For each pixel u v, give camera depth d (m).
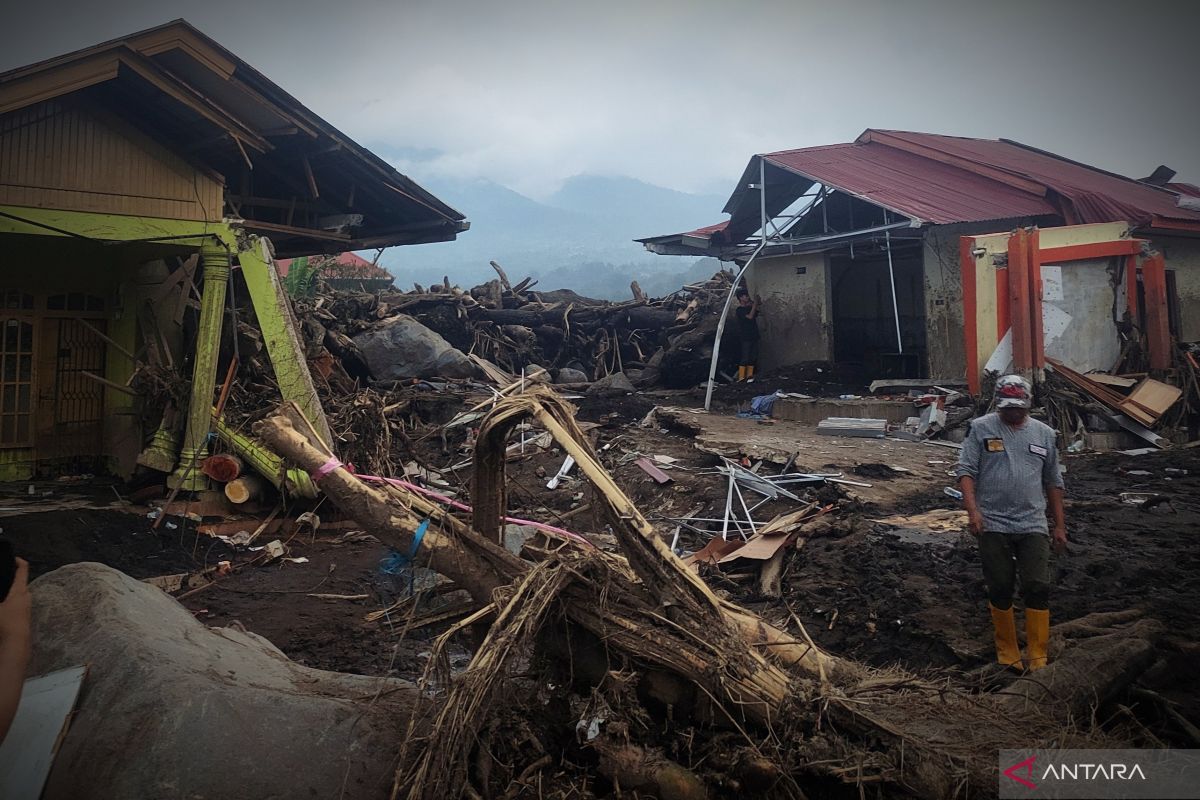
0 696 2.65
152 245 10.99
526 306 21.64
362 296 18.86
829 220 19.14
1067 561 6.90
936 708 3.71
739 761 3.25
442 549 4.20
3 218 9.70
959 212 15.45
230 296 10.99
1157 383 13.43
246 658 4.11
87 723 3.18
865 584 6.81
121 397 12.26
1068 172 21.19
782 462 10.59
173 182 10.81
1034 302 12.91
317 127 12.00
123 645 3.51
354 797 3.10
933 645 5.69
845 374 17.86
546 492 11.12
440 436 14.17
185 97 10.36
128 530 9.12
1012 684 4.25
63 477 11.95
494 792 3.30
